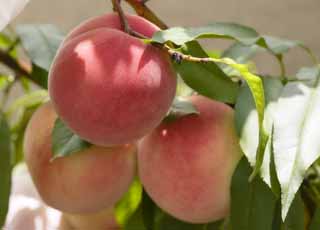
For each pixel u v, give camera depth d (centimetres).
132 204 81
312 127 68
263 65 127
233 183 71
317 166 80
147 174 73
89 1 127
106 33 65
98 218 84
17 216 87
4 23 67
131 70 64
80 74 64
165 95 65
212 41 126
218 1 127
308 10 125
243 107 70
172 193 72
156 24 72
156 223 79
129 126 65
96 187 74
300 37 127
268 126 69
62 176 74
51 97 66
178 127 72
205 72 71
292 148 67
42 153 75
